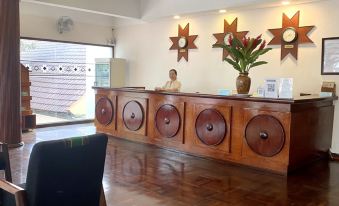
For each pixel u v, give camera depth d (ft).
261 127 12.83
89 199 6.33
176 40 22.38
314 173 12.89
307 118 13.43
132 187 10.77
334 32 15.76
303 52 16.84
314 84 16.52
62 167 5.61
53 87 24.25
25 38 21.36
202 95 14.48
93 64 26.27
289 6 17.21
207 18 20.68
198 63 21.33
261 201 9.89
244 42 13.61
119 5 21.71
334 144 15.88
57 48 24.08
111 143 17.53
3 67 15.83
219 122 14.03
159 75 23.75
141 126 17.43
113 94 18.95
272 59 17.94
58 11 22.85
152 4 22.09
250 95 13.87
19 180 11.10
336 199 10.16
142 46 24.76
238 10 18.99
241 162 13.52
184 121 15.40
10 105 15.98
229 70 19.79
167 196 10.08
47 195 5.56
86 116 26.27
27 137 18.70
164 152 15.75
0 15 15.70
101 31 25.84
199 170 12.93
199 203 9.60
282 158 12.41
